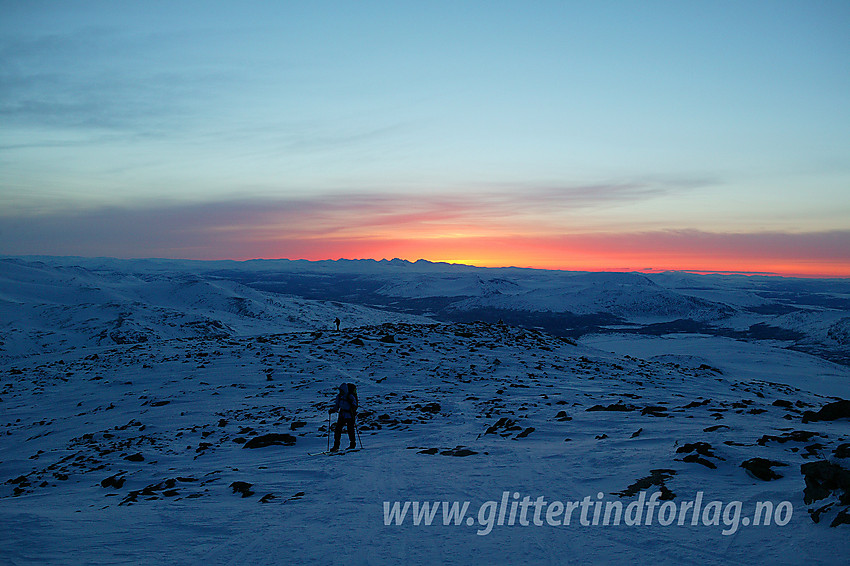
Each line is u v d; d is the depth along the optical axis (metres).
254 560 5.38
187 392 26.17
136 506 7.98
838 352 150.25
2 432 21.61
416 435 13.95
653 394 22.33
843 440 8.99
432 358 33.97
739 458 8.10
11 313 137.75
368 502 7.43
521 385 24.11
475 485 8.01
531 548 5.42
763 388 30.59
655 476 7.57
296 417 18.11
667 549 5.17
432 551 5.45
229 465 11.63
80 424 21.11
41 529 6.55
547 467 8.92
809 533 5.17
